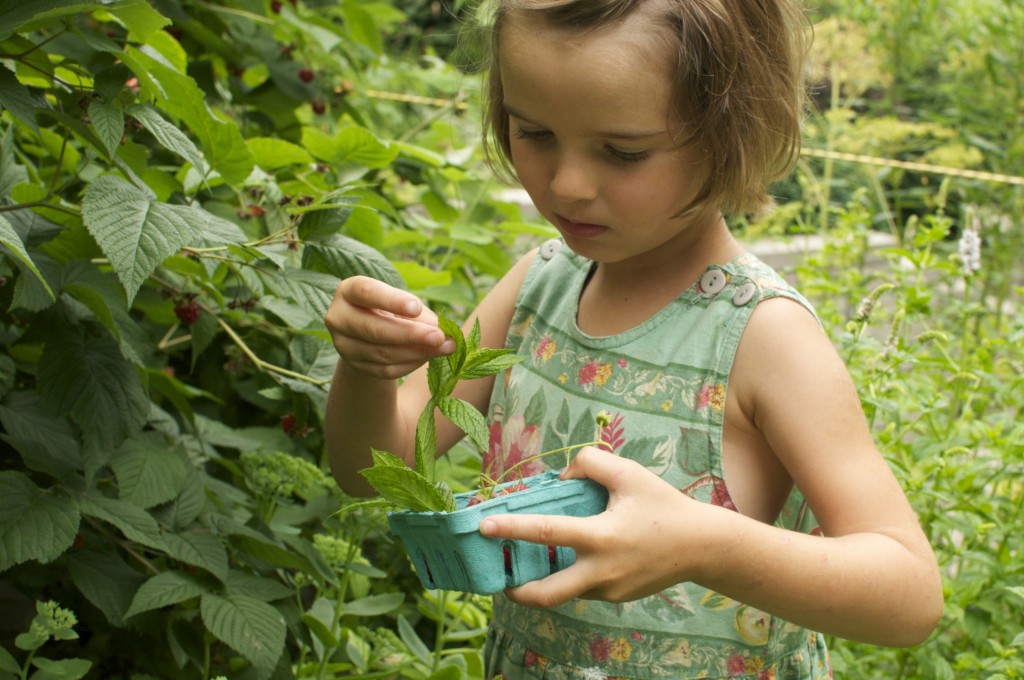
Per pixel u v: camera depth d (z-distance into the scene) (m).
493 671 1.25
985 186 4.39
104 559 1.41
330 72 2.69
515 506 0.88
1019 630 1.83
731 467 1.09
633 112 0.96
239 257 1.45
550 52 0.95
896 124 4.01
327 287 1.35
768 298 1.08
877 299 1.76
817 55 4.25
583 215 1.01
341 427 1.18
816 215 4.22
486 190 2.69
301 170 2.13
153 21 1.30
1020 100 4.50
